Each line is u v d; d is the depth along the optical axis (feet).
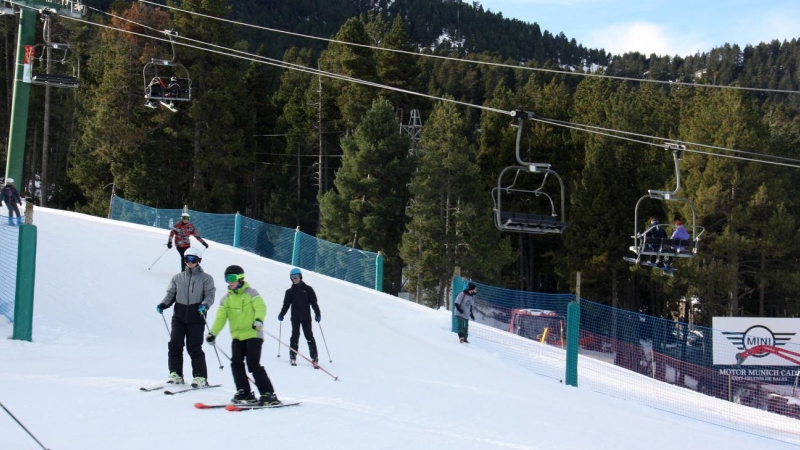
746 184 137.80
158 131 166.40
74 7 76.48
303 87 268.00
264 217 214.07
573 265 158.40
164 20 169.68
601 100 195.52
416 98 203.82
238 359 29.25
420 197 156.76
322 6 611.88
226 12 169.27
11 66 203.10
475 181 158.61
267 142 238.68
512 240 188.14
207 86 168.14
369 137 171.12
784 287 140.05
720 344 84.07
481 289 83.51
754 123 142.72
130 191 161.07
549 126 181.16
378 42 278.67
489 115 187.21
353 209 166.30
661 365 78.59
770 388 81.92
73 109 196.65
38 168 222.69
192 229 62.13
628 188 163.63
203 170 169.48
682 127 159.53
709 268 136.98
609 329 95.45
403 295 176.65
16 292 40.47
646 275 158.81
